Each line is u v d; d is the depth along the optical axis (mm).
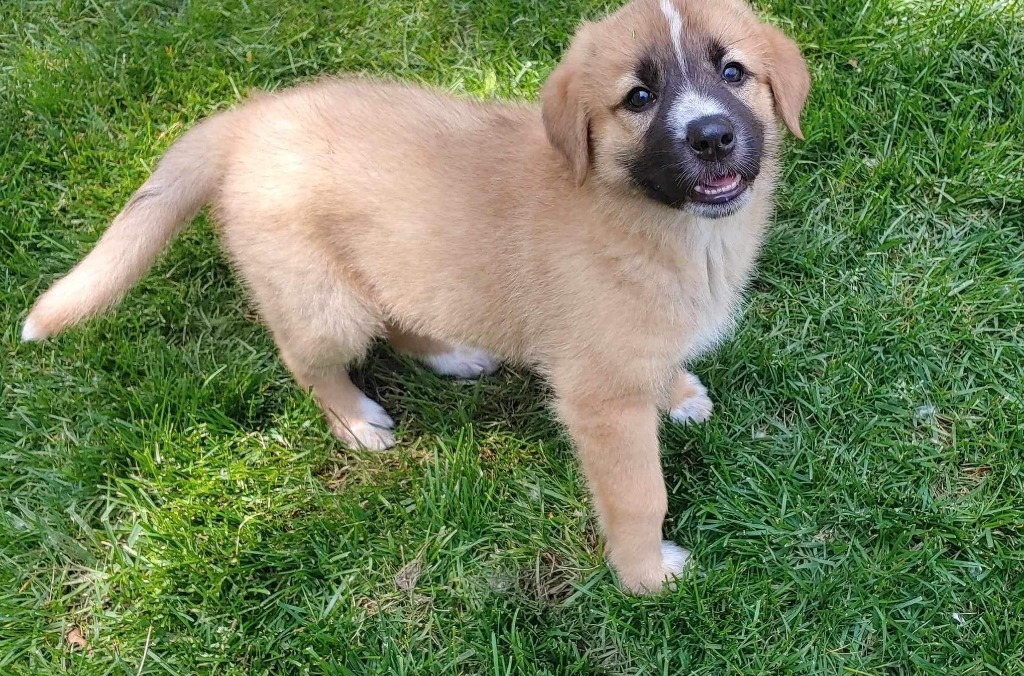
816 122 1045
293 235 867
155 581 878
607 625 857
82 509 919
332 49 1142
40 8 1167
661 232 794
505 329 871
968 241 1003
